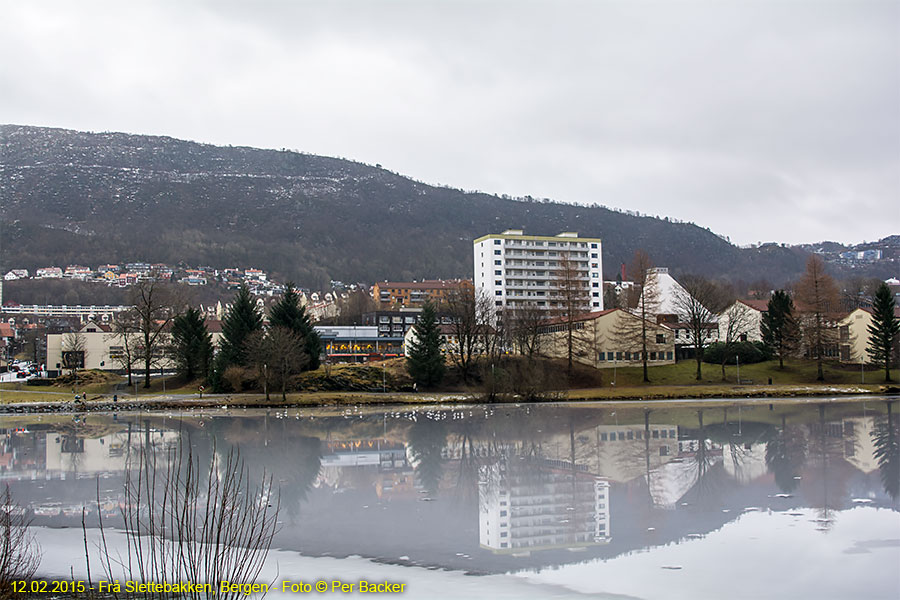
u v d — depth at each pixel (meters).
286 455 44.22
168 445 49.81
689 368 111.44
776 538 24.08
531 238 189.38
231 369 94.75
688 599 18.73
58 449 48.00
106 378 106.31
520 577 20.45
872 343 106.19
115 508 29.14
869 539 23.86
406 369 102.88
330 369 100.56
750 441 48.34
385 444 49.12
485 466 39.38
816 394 91.44
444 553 22.83
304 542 23.95
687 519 26.81
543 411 75.94
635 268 128.12
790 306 117.06
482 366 104.56
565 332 118.94
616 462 40.22
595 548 23.25
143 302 107.19
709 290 132.12
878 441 47.53
